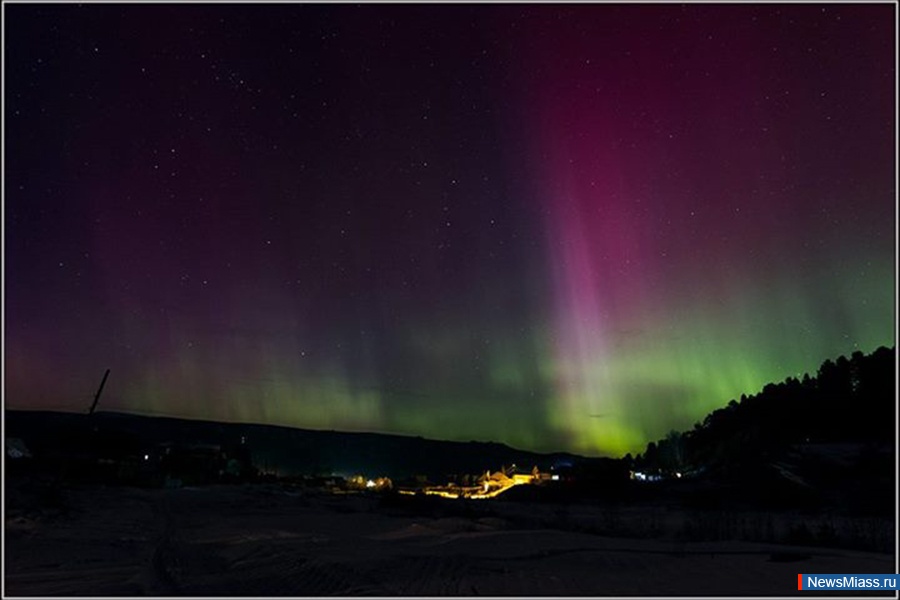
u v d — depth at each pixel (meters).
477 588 9.80
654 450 75.00
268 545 15.77
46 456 51.78
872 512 26.97
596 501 41.69
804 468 36.06
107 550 15.12
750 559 12.93
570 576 10.72
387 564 11.94
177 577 11.27
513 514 30.06
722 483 40.00
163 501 37.28
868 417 49.22
